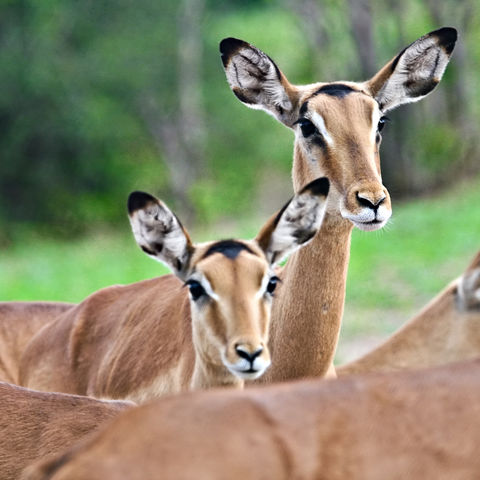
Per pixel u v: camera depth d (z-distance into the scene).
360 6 107.75
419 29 117.75
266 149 148.12
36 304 30.06
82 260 82.88
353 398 9.80
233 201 140.88
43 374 26.81
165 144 135.50
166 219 20.17
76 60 127.56
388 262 64.12
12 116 127.50
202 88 142.38
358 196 20.56
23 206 130.00
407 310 53.19
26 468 14.30
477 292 25.78
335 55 120.69
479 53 117.12
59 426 15.81
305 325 21.81
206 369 19.83
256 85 23.39
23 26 126.31
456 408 9.76
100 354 25.66
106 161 132.12
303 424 9.59
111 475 9.41
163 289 25.17
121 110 129.62
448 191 105.94
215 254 19.64
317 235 21.62
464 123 113.19
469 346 25.97
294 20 129.75
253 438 9.47
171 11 132.50
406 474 9.49
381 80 23.28
